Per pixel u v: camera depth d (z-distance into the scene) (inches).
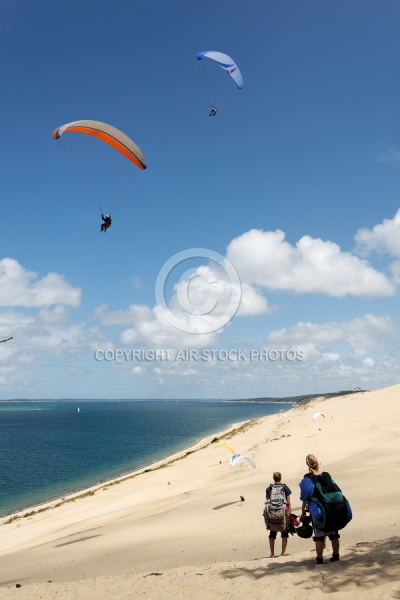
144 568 515.2
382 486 919.0
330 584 290.7
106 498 2170.3
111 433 7091.5
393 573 294.2
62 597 354.3
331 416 3607.3
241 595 294.0
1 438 6373.0
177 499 1482.5
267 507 461.4
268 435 3405.5
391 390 4357.8
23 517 2068.2
